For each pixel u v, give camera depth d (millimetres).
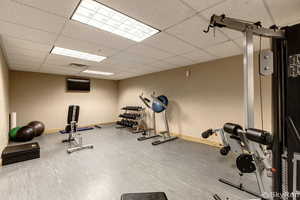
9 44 2570
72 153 3227
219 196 1804
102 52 3084
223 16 1242
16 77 4695
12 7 1557
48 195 1812
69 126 3992
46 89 5281
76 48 2820
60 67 4434
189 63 3979
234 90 3273
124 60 3691
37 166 2588
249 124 1292
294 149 1285
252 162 1450
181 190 1922
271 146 1480
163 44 2643
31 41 2461
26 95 4867
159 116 5094
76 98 6008
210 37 2342
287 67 1361
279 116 1435
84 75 5957
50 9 1609
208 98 3736
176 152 3264
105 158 2951
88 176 2260
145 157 2998
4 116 3195
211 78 3678
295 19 1810
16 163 2701
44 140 4250
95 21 1893
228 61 3377
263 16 1745
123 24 1980
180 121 4410
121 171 2422
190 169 2480
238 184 2023
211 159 2881
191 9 1628
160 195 1646
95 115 6578
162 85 4984
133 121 5848
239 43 2576
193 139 4070
